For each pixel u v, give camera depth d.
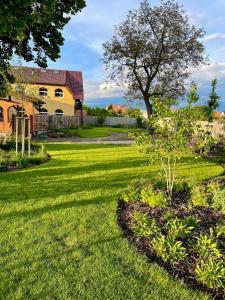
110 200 7.97
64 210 7.15
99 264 4.70
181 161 14.70
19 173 11.82
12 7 9.19
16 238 5.57
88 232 5.88
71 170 12.52
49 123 42.19
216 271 4.22
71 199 8.05
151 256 5.02
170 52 33.31
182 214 6.93
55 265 4.66
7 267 4.58
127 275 4.43
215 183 9.01
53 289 4.08
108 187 9.41
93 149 21.03
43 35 15.47
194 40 33.16
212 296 4.04
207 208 7.39
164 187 8.84
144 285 4.21
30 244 5.34
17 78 21.14
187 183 9.19
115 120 59.03
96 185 9.70
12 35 11.06
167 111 8.04
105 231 5.93
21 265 4.64
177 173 11.87
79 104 51.47
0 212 7.00
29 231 5.89
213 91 25.95
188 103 7.98
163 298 3.95
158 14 32.47
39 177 11.00
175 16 32.72
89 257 4.91
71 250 5.14
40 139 30.97
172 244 5.04
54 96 48.44
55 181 10.32
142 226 5.75
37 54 16.08
